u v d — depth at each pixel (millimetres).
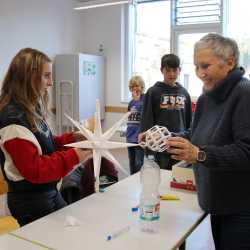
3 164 1587
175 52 5844
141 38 6297
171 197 1716
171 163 2504
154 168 1806
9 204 1622
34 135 1521
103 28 6430
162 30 6035
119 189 1853
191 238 2723
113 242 1230
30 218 1600
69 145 1566
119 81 6395
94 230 1328
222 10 5270
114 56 6387
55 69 5930
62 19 6086
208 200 1389
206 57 1308
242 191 1312
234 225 1342
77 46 6500
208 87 1390
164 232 1316
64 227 1355
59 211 1529
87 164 2264
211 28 5445
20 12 5258
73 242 1229
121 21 6238
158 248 1190
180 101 3061
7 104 1514
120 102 6426
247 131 1229
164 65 3021
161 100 3025
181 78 5754
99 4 5812
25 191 1583
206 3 5430
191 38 5676
